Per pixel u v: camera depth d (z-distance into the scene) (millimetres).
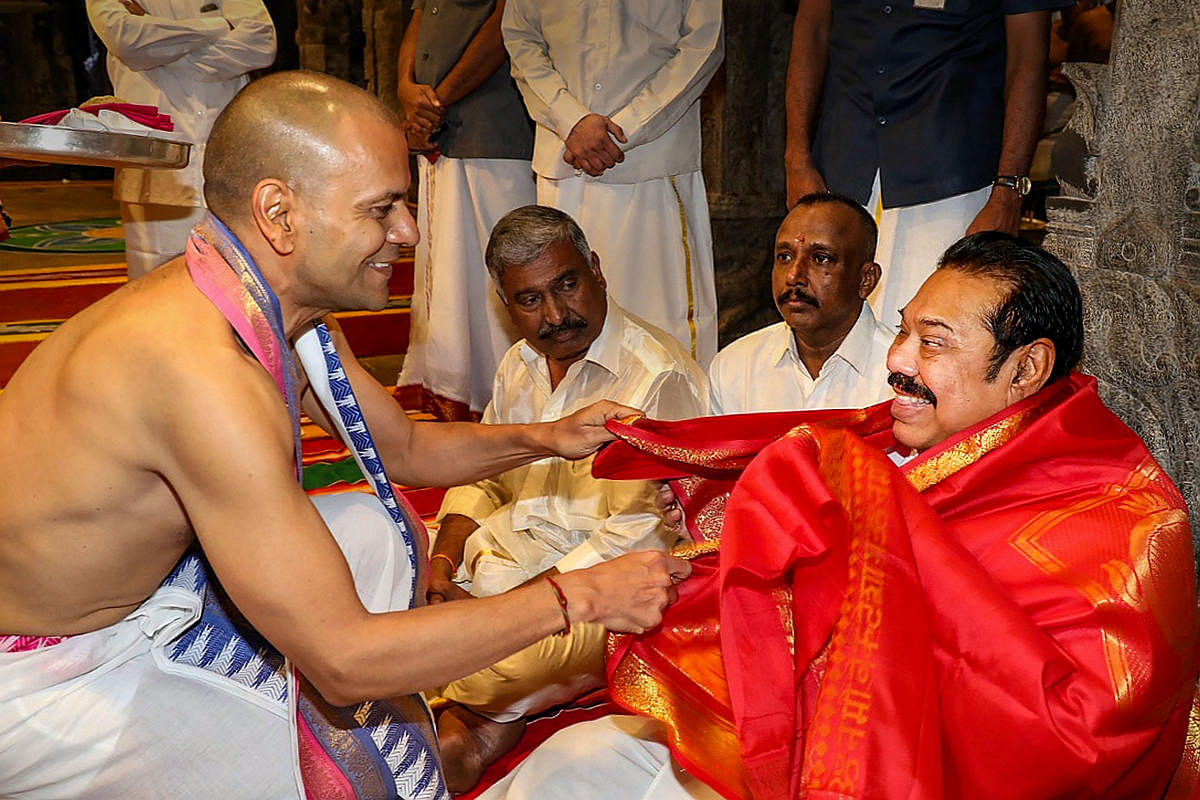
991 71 3375
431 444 2418
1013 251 1805
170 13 4902
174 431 1679
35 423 1791
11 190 13750
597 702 2939
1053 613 1665
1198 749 1905
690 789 1933
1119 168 2631
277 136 1726
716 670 1957
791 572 1832
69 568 1811
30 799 1938
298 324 1917
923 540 1687
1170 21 2477
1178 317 2512
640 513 2691
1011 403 1824
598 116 4137
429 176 5012
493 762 2699
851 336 2637
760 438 2238
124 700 1908
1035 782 1604
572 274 2738
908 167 3387
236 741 1967
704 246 4477
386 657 1724
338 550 1735
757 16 5402
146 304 1767
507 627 1792
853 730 1591
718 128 5520
